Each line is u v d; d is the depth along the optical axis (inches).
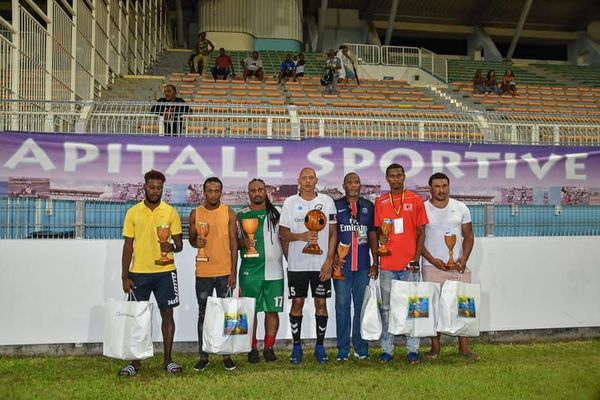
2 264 245.9
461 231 244.4
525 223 294.0
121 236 265.7
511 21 1188.5
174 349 255.3
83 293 250.4
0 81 327.3
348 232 234.5
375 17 1152.2
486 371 215.9
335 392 189.8
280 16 1029.8
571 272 283.0
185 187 273.7
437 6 1132.5
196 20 1152.8
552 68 1103.0
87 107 288.4
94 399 182.2
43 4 807.1
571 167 301.1
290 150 281.0
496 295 275.4
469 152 294.0
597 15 1170.6
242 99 629.6
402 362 232.1
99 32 593.9
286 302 261.6
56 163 265.6
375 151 287.0
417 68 895.7
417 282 227.9
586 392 189.9
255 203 232.1
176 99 366.3
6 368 222.8
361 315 231.9
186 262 258.2
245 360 236.2
